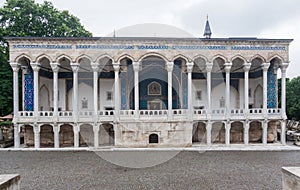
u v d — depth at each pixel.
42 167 21.64
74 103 31.45
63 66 35.28
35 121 31.14
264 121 32.72
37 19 43.78
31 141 32.97
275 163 22.84
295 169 11.66
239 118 32.47
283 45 32.56
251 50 32.34
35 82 31.41
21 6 42.66
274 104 35.00
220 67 33.72
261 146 31.86
